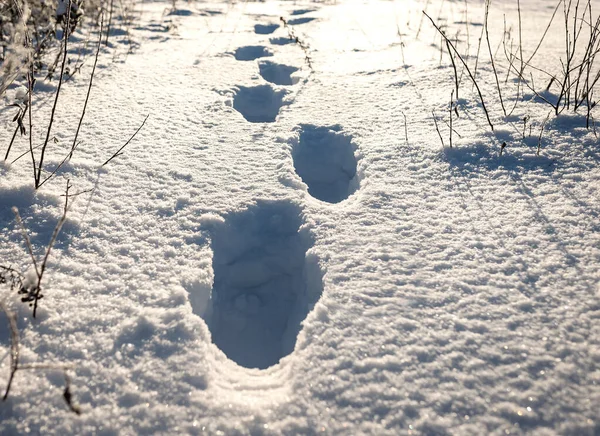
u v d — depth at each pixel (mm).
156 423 1194
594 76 3207
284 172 2230
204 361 1365
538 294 1541
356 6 6277
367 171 2252
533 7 6234
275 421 1207
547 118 2504
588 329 1413
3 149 2301
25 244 1739
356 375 1308
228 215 1962
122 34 4457
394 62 3766
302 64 3820
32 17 3070
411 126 2656
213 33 4730
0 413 1196
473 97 2943
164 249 1770
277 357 1646
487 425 1176
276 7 6203
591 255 1682
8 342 1387
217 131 2648
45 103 2863
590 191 2004
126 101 2969
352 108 2938
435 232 1837
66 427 1176
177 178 2176
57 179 2094
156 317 1482
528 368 1307
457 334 1417
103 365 1330
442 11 5902
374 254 1737
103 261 1695
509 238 1784
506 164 2230
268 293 1946
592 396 1227
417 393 1255
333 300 1549
